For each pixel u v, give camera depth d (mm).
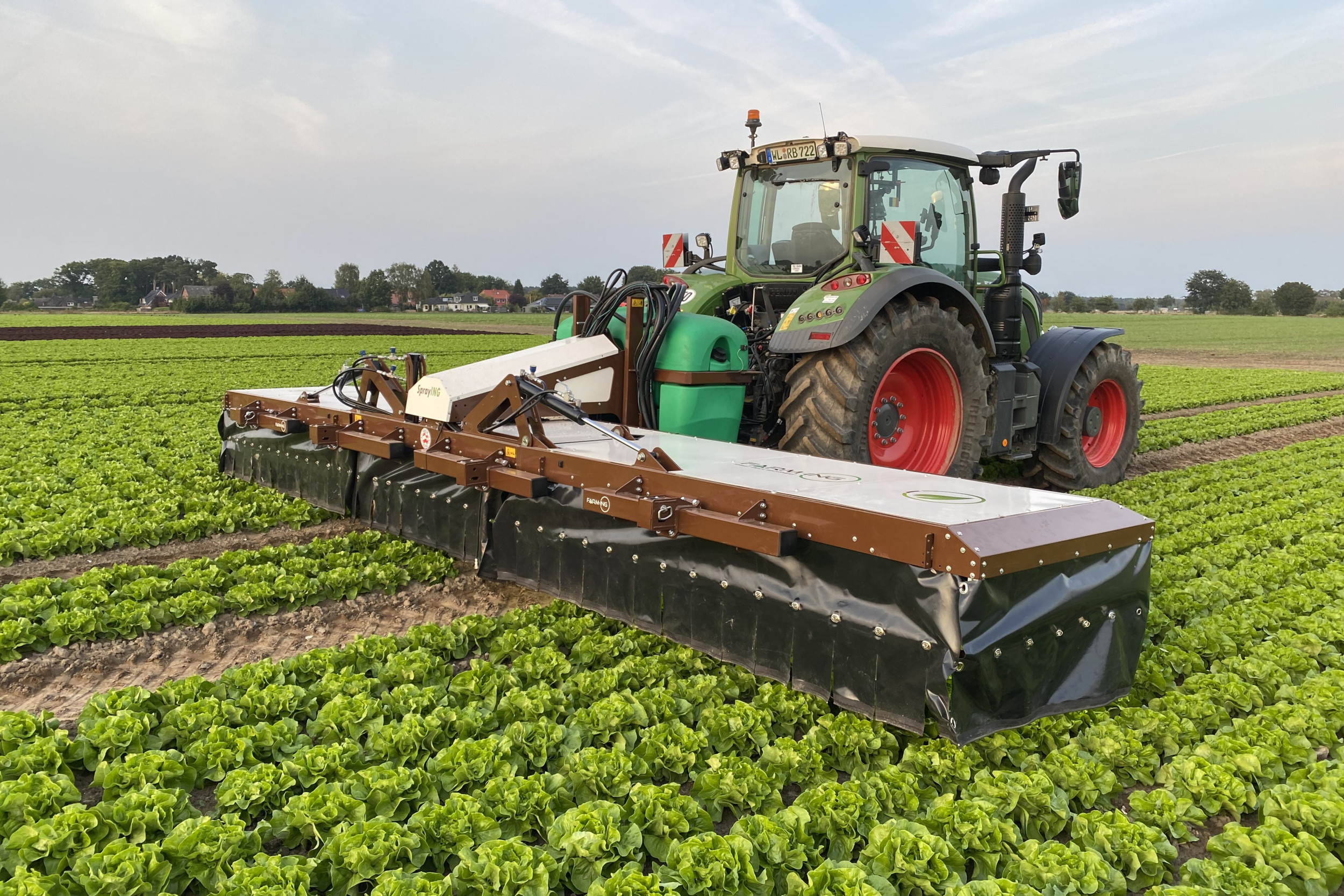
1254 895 2488
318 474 5711
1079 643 3100
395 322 58156
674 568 3576
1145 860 2637
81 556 5656
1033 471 7988
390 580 4977
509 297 114125
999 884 2406
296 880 2414
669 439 4516
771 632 3236
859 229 5914
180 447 9148
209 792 3006
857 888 2328
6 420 11188
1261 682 3887
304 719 3463
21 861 2475
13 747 3100
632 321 5156
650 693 3461
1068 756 3076
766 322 6371
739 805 2887
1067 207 6891
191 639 4293
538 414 4590
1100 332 7633
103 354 24109
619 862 2602
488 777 2986
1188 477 8664
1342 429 13070
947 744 3111
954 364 5777
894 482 3453
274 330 39094
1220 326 66125
